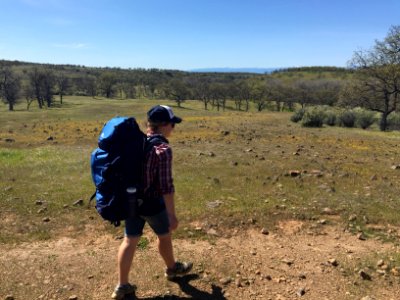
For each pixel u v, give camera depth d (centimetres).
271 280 416
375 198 707
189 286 398
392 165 1038
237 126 2209
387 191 760
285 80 15562
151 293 384
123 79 15862
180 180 825
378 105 3753
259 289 398
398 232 555
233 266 443
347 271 436
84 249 489
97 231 549
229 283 406
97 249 489
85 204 655
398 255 475
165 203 334
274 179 842
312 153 1228
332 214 622
